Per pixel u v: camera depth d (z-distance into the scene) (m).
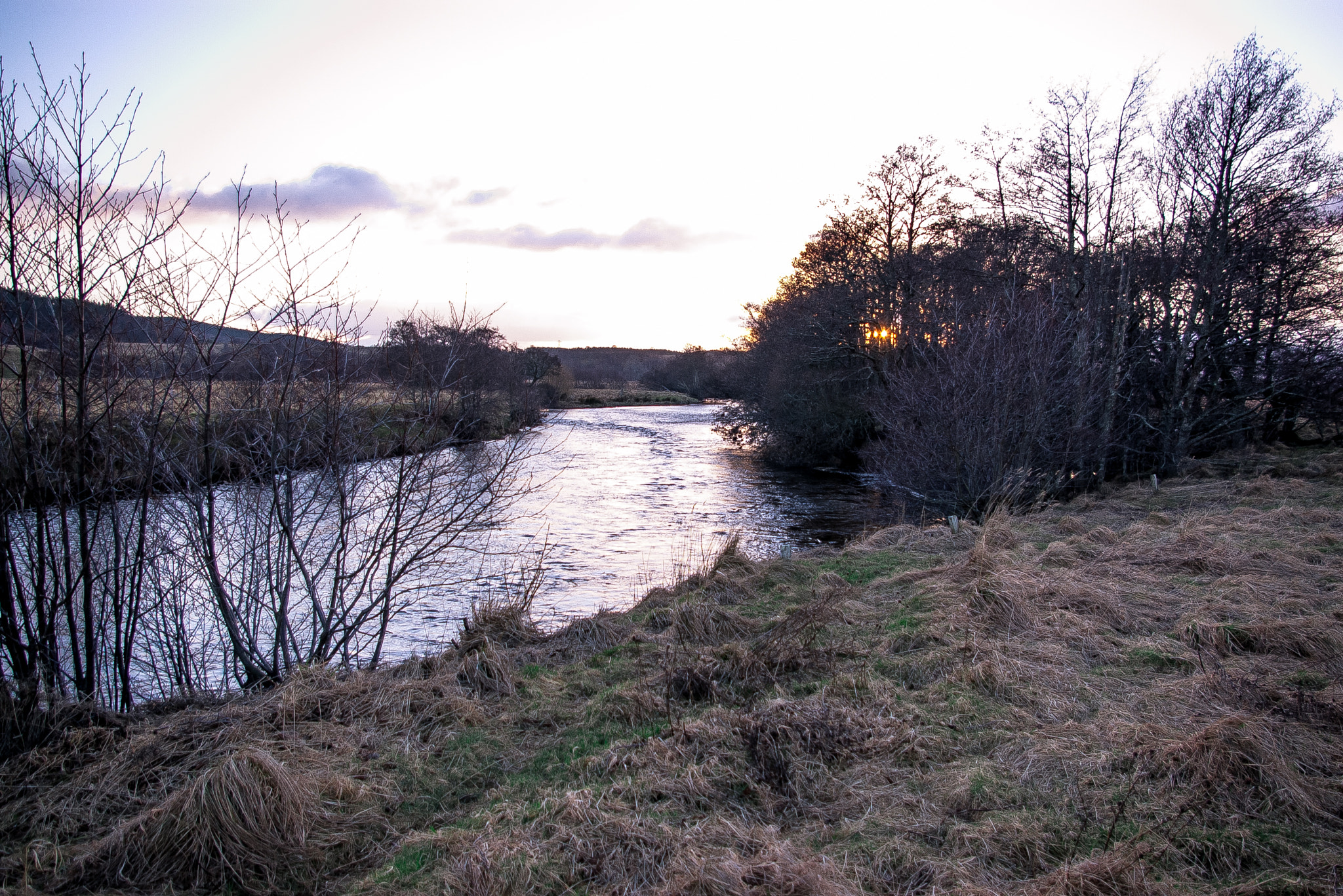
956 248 23.58
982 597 6.86
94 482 5.63
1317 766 3.98
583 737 4.88
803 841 3.52
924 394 15.34
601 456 31.25
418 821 3.98
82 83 5.16
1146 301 19.44
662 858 3.36
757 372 33.69
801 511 18.06
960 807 3.72
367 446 6.82
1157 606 6.87
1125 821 3.51
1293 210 17.70
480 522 7.48
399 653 8.36
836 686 5.30
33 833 3.85
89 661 5.60
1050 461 14.82
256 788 3.62
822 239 30.05
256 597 6.62
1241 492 13.70
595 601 10.40
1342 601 6.62
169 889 3.41
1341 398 20.50
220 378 6.14
